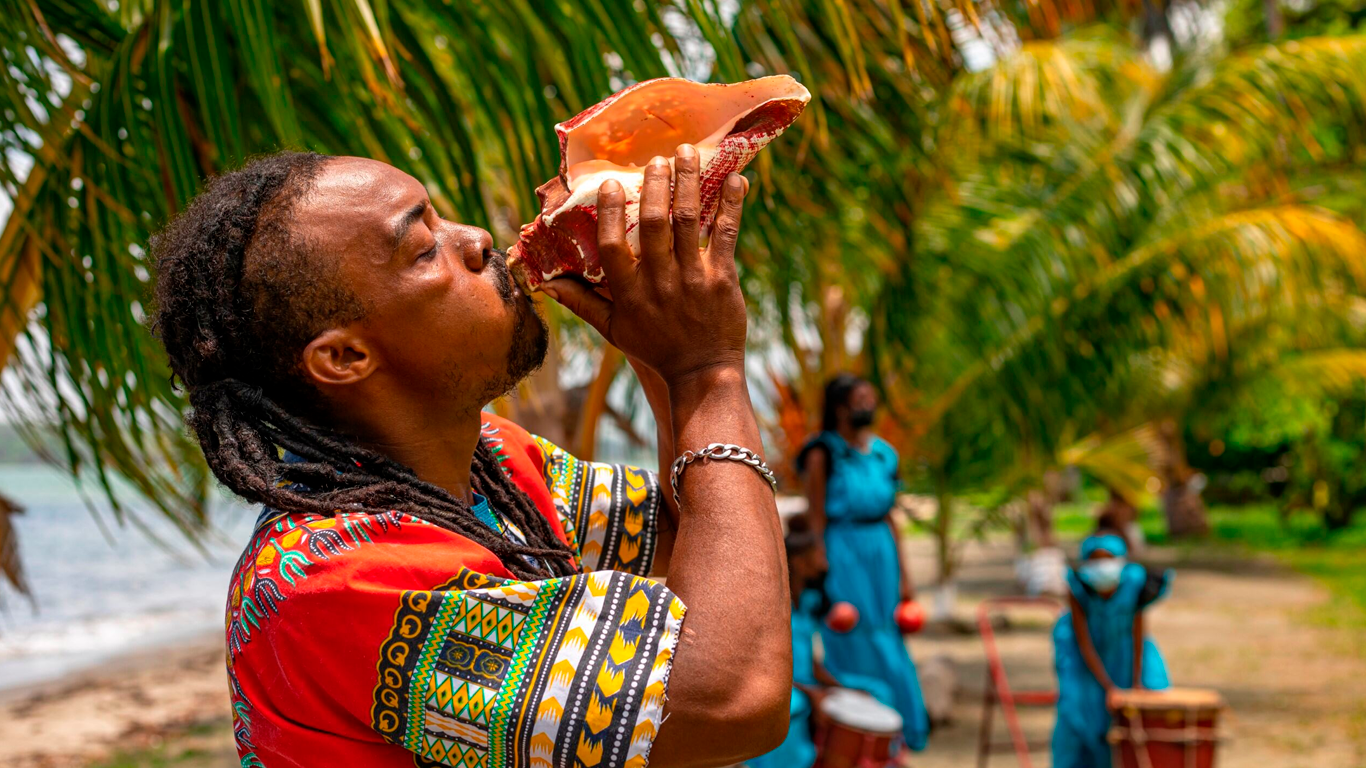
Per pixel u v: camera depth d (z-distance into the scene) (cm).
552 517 122
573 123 101
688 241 97
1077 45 794
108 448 246
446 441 104
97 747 835
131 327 227
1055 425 823
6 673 1183
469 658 88
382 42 194
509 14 215
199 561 2566
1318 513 2170
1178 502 2306
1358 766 662
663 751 87
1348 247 742
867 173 352
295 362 98
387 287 96
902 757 525
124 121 212
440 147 226
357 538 92
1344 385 1241
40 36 210
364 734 91
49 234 223
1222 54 789
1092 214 764
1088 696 529
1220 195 827
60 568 2444
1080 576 533
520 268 103
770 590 91
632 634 87
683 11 253
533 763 86
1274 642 1096
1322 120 730
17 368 241
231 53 212
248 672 94
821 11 253
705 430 97
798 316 562
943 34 237
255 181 99
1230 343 970
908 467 993
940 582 1180
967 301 779
